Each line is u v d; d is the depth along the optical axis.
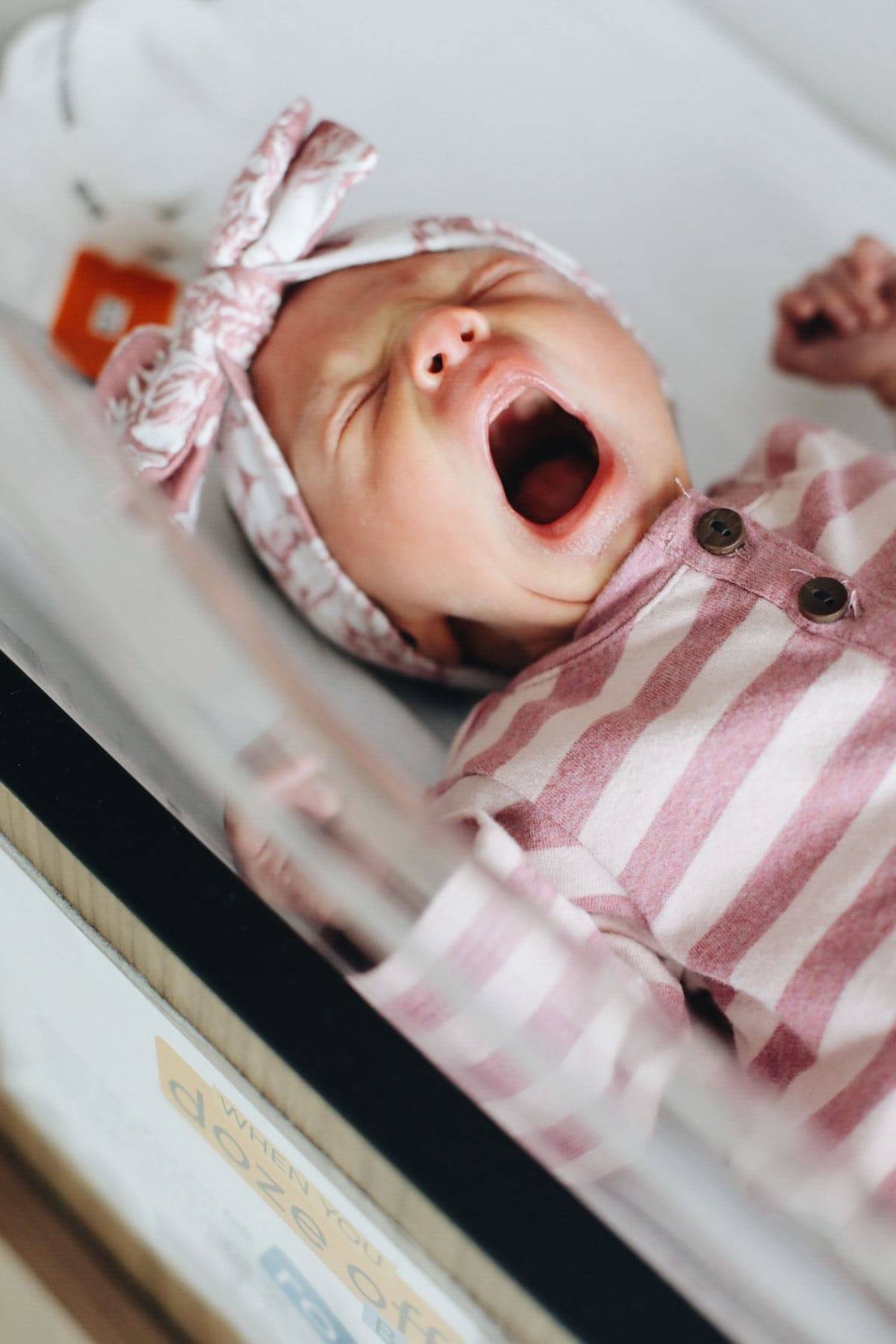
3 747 0.63
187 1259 0.89
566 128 1.36
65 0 1.27
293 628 1.06
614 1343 0.51
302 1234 0.70
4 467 0.60
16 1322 0.90
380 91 1.33
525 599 0.92
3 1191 0.97
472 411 0.87
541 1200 0.54
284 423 0.96
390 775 0.64
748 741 0.80
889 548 0.88
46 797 0.62
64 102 1.19
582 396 0.94
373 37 1.34
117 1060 0.75
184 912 0.59
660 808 0.81
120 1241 0.97
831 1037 0.73
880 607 0.83
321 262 0.98
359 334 0.95
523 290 0.98
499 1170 0.54
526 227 1.32
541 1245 0.53
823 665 0.81
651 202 1.35
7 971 0.81
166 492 0.93
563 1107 0.56
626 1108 0.56
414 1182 0.54
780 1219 0.54
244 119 1.25
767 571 0.86
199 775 0.59
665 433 0.96
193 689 0.58
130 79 1.21
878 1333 0.51
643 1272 0.53
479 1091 0.56
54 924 0.69
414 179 1.32
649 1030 0.61
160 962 0.60
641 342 1.12
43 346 0.87
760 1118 0.59
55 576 0.60
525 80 1.36
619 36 1.38
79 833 0.61
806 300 1.23
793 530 0.91
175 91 1.23
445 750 1.04
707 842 0.80
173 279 1.19
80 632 0.60
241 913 0.59
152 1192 0.85
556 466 0.99
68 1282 0.94
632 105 1.37
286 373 0.96
